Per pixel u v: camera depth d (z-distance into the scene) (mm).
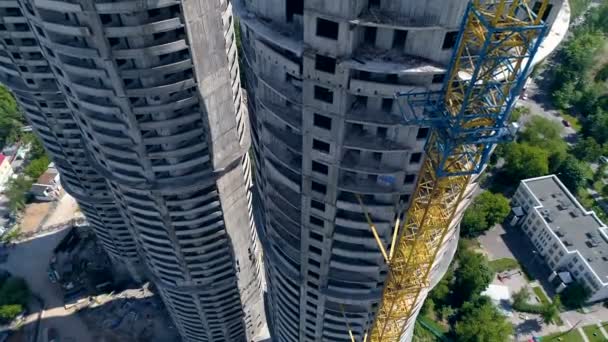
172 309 106125
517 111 169125
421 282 63156
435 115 42844
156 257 88812
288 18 43219
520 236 142625
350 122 45531
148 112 60719
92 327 131500
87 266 144250
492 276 126562
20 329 131250
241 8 47281
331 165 50469
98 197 108750
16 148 175625
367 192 52188
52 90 84375
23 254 149000
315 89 44375
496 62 37750
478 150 46000
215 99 63875
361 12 38656
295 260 68250
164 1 51219
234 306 103750
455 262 132250
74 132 93062
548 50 40500
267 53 46094
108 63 54938
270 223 69312
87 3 49406
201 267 89125
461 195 50344
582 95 180875
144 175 70250
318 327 80500
